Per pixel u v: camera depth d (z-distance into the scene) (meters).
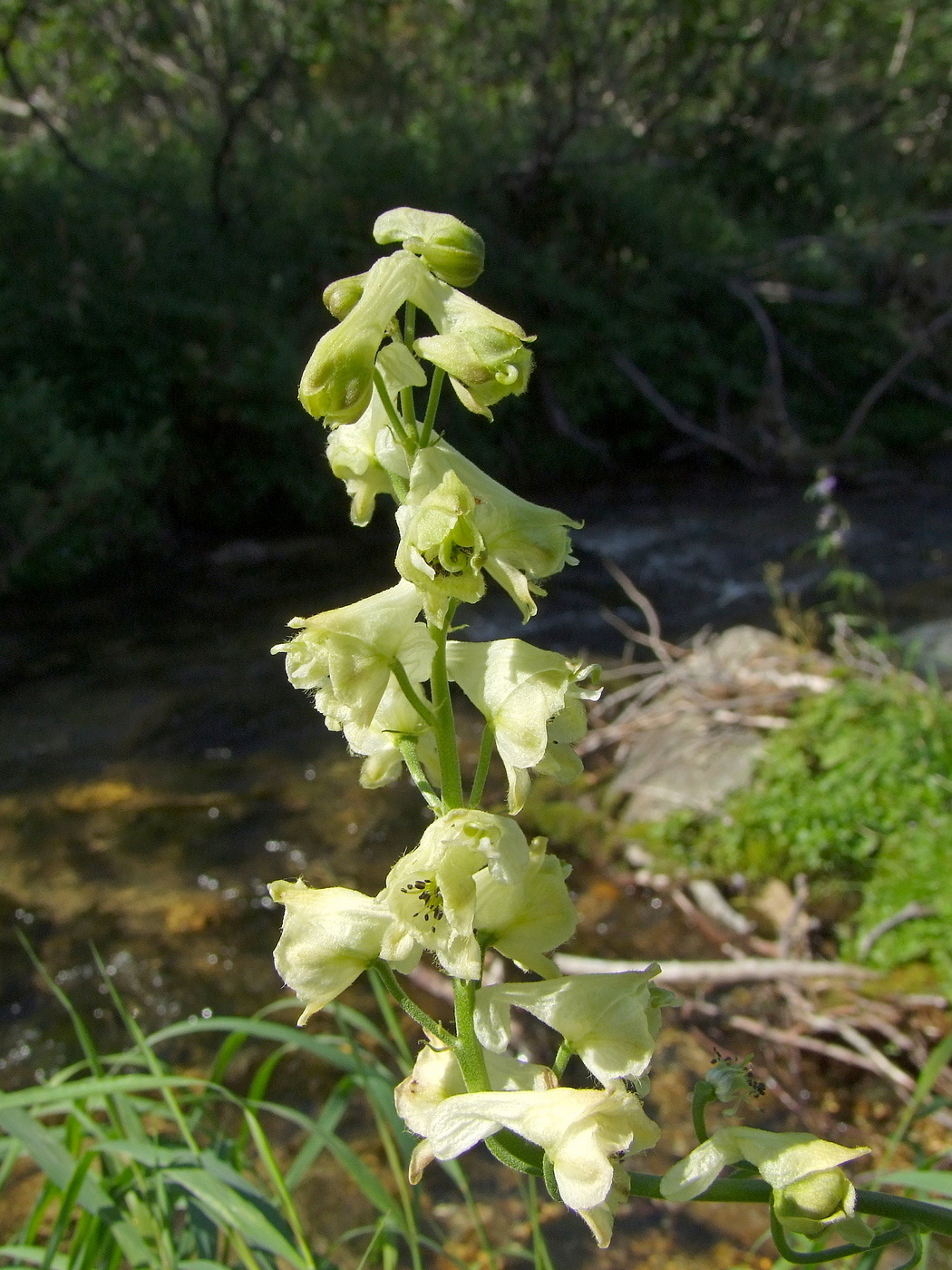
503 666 0.18
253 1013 0.50
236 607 1.00
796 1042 0.45
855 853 0.55
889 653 0.78
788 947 0.50
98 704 0.80
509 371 0.16
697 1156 0.17
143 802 0.67
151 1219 0.26
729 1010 0.48
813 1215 0.16
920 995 0.46
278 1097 0.45
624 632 0.92
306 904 0.18
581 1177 0.15
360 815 0.66
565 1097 0.16
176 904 0.57
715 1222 0.39
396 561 0.16
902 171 1.99
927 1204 0.16
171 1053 0.47
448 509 0.16
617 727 0.71
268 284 1.28
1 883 0.59
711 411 1.52
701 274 1.58
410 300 0.17
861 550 1.09
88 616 0.97
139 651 0.90
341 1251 0.37
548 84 1.53
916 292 1.68
